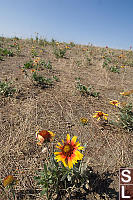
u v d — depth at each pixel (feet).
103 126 9.87
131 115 10.22
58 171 5.81
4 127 8.84
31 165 6.82
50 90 13.70
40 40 38.29
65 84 15.46
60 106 11.43
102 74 20.81
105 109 11.89
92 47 43.55
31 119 9.64
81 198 5.78
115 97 14.15
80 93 13.87
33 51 26.48
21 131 8.56
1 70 16.84
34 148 7.68
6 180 5.06
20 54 25.63
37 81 14.66
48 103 11.59
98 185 6.29
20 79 15.05
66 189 5.75
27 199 5.57
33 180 6.23
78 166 6.29
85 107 11.80
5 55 23.56
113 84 17.57
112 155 7.73
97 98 13.42
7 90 11.93
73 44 43.65
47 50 31.73
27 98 11.86
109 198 5.83
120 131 9.54
